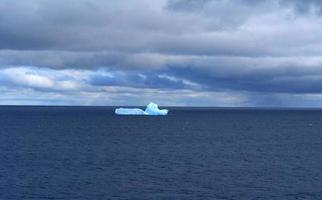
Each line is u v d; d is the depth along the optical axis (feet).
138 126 577.02
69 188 175.22
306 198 162.91
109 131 482.69
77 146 327.06
